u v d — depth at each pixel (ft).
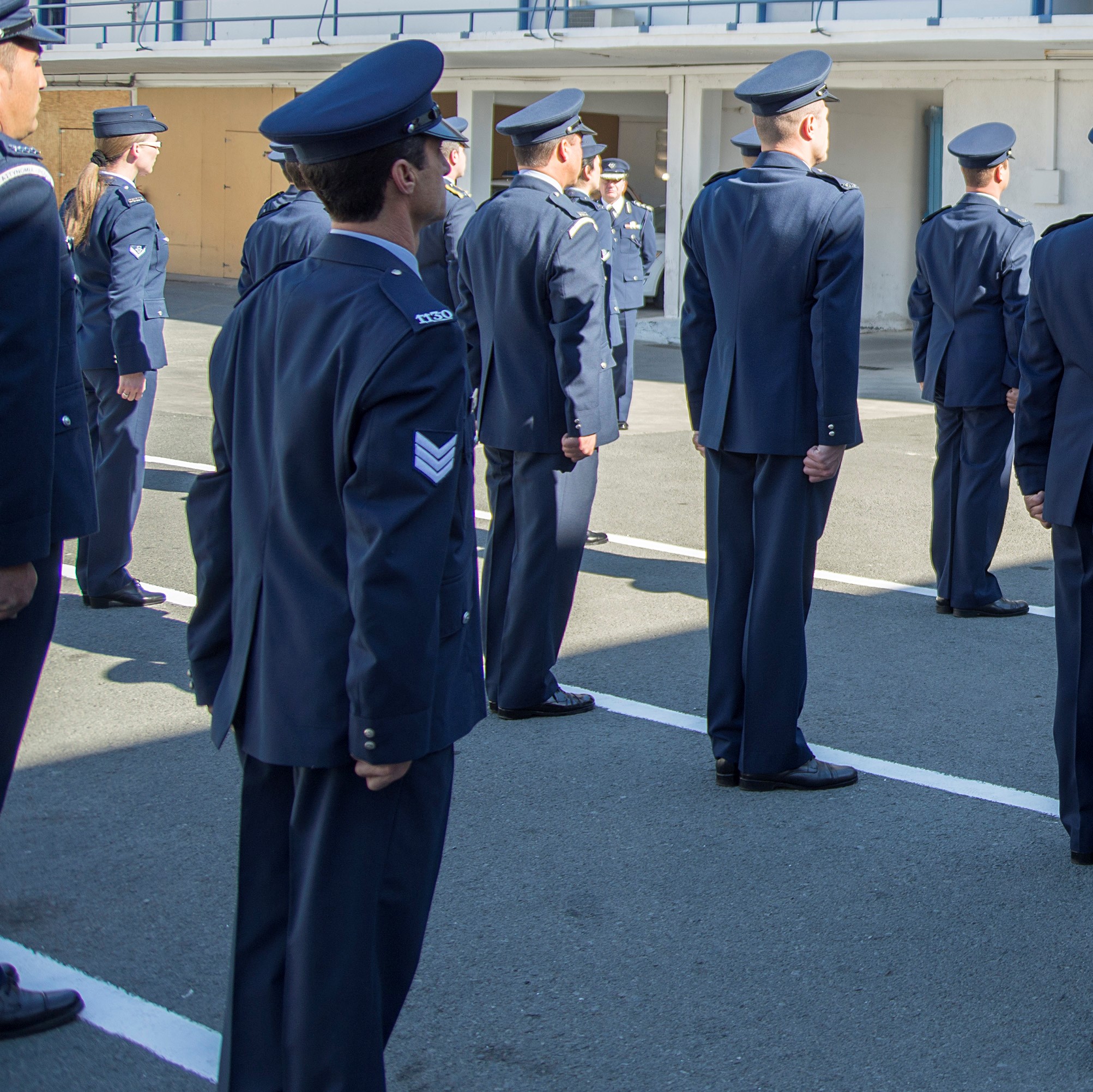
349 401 7.10
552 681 16.17
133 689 16.83
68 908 11.46
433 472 7.11
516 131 15.43
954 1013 10.10
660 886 11.99
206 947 10.92
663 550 24.30
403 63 7.58
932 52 49.55
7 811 13.30
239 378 7.95
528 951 10.89
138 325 19.04
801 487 13.47
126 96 77.92
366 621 7.02
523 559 15.74
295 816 7.77
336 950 7.62
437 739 7.60
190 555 23.30
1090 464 11.67
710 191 13.98
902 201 61.00
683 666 18.01
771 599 13.66
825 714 16.21
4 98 8.95
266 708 7.56
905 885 12.05
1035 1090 9.21
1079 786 12.35
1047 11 45.24
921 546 24.63
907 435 36.09
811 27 48.80
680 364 51.83
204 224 77.61
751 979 10.52
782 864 12.42
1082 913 11.59
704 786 14.19
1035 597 21.43
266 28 66.95
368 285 7.38
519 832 13.03
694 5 50.96
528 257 15.14
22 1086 9.14
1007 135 19.56
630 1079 9.29
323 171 7.53
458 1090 9.16
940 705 16.53
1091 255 11.39
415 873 7.95
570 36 53.26
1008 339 19.26
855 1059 9.53
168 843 12.67
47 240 8.75
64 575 22.47
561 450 15.56
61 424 9.80
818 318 12.96
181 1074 9.31
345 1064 7.64
